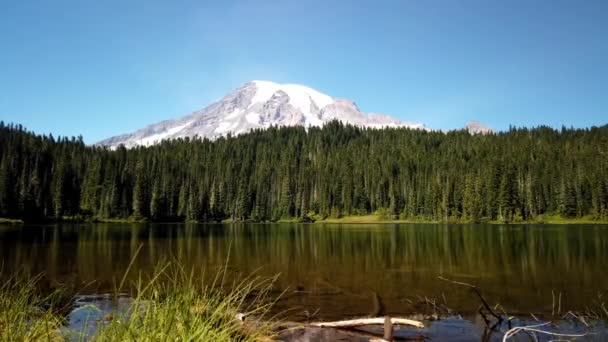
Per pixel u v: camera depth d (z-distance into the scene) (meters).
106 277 22.80
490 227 93.12
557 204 118.75
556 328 13.40
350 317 15.12
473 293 19.77
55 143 144.50
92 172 126.31
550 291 20.12
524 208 120.75
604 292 19.69
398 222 133.50
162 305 4.86
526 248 41.75
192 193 133.25
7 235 58.72
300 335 12.55
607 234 63.25
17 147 123.06
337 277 24.42
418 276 24.84
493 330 13.33
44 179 114.62
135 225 105.00
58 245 43.62
